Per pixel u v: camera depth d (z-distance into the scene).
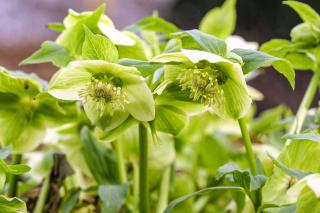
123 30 0.58
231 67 0.47
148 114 0.49
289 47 0.56
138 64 0.48
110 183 0.59
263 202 0.49
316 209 0.46
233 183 0.53
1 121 0.56
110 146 0.61
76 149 0.61
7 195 0.59
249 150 0.51
